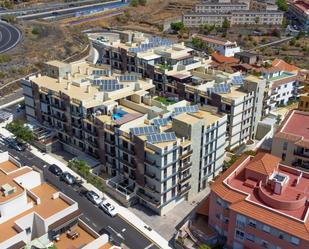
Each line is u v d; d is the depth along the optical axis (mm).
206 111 108000
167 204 93750
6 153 88375
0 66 171125
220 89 119312
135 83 121375
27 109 129375
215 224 84375
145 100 114500
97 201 95125
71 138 115188
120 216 92062
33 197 75625
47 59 185250
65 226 71000
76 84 119562
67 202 75375
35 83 121375
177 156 90312
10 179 76625
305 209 75188
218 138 102625
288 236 71000
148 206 95375
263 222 73000
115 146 98688
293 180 82625
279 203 74750
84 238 70812
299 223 70812
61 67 125625
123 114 104875
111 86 117375
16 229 68375
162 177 88750
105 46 162500
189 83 131625
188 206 97125
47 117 121750
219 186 82125
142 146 89000
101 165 105938
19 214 71750
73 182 102438
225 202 79312
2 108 142875
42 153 116438
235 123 117188
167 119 101062
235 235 78812
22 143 119750
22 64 176875
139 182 94062
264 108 135125
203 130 95125
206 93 118875
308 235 68750
